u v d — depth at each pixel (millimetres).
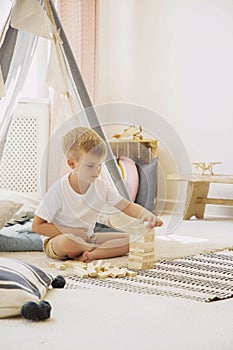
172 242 3053
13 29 2549
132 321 1605
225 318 1657
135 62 4875
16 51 2580
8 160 4086
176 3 4629
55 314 1667
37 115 4164
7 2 3475
